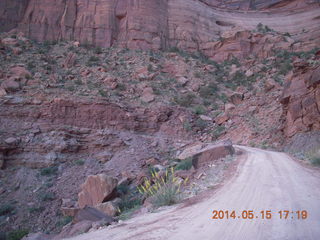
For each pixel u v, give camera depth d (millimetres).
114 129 32062
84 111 31391
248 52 57844
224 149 15562
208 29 62656
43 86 34125
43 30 49594
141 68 45594
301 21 64188
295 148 23016
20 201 20109
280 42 57750
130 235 5020
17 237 16406
